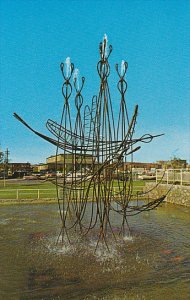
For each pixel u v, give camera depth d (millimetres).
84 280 9977
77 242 14336
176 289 9289
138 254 12719
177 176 31906
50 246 13766
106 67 12375
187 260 11969
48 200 29828
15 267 11109
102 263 11555
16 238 15430
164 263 11594
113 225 19438
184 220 21250
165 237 15805
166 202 31109
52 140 12367
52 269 10922
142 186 39781
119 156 11625
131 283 9750
